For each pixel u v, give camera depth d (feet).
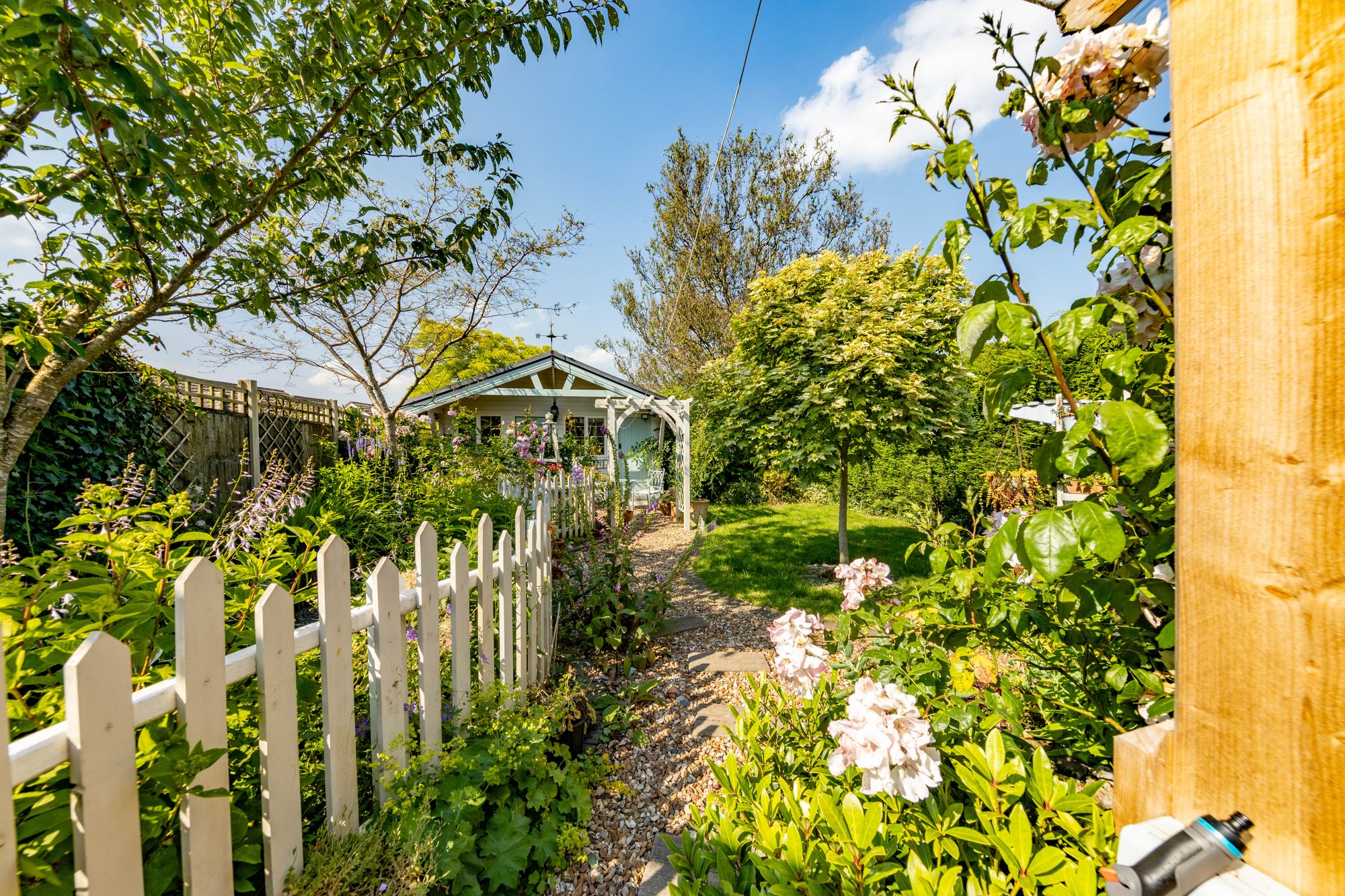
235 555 5.82
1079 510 2.66
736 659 11.25
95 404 11.16
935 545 5.86
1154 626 3.74
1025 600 4.84
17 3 3.88
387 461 18.20
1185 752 1.76
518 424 24.77
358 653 6.36
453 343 19.45
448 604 6.39
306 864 4.44
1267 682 1.53
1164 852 1.59
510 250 18.97
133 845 3.16
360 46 7.10
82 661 2.92
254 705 4.43
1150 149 3.26
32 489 9.82
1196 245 1.69
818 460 16.53
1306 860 1.43
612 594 11.97
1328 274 1.40
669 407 31.65
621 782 7.27
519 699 7.55
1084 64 3.19
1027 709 5.80
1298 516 1.46
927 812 3.88
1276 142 1.49
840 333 16.07
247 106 7.48
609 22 8.41
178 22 6.97
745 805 4.28
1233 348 1.60
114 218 5.83
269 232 9.93
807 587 16.37
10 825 2.67
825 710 5.53
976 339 2.92
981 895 2.94
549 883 5.63
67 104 4.45
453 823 5.11
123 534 4.68
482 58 8.03
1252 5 1.53
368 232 9.50
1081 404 2.78
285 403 19.11
